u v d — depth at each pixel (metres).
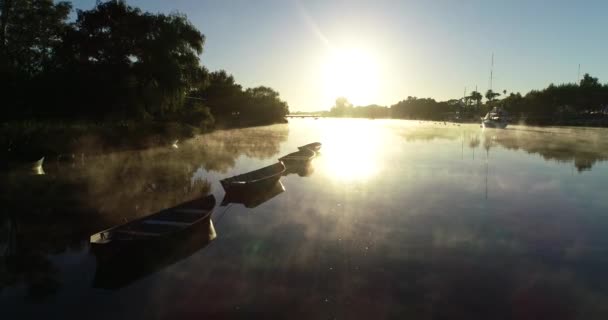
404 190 20.31
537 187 21.30
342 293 9.47
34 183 21.64
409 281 10.08
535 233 13.72
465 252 11.95
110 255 9.95
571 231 13.90
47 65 36.81
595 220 15.20
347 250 12.07
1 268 10.95
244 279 10.16
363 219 15.20
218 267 10.85
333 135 63.94
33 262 11.34
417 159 32.78
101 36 36.72
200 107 54.25
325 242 12.74
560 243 12.75
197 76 42.78
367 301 9.11
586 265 11.07
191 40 42.44
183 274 10.44
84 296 9.41
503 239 13.11
